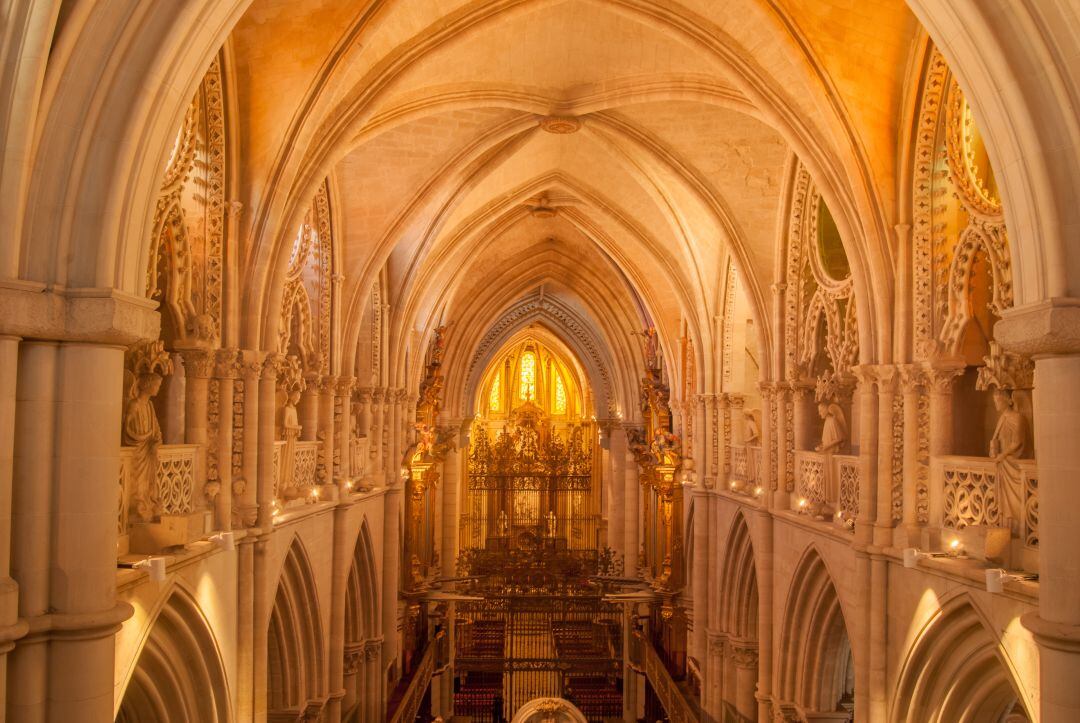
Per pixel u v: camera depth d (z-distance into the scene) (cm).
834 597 1666
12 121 741
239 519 1391
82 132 792
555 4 1588
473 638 3381
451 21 1512
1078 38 775
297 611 1798
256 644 1409
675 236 2408
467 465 4603
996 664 1151
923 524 1323
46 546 784
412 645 3114
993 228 1129
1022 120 809
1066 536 796
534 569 3562
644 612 3209
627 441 3734
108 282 798
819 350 1845
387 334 2469
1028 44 798
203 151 1327
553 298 3994
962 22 830
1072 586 789
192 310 1270
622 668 3112
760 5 1328
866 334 1432
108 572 810
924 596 1248
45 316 769
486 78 1797
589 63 1820
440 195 2228
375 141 1945
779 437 1909
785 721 1811
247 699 1381
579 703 3097
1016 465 1098
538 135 2155
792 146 1493
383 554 2525
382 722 2480
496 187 2442
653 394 3256
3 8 729
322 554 1908
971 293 1345
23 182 754
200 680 1242
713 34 1496
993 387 1366
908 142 1338
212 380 1341
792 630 1809
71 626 774
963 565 1131
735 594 2314
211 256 1342
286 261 1471
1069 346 788
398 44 1492
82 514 794
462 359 3691
